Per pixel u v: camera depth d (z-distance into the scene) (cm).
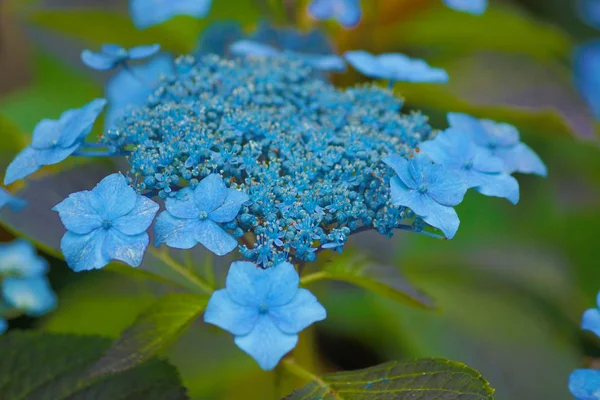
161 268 58
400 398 53
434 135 56
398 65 60
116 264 57
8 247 65
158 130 54
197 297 55
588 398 53
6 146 68
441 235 53
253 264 50
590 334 68
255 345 49
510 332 67
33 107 70
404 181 51
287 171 53
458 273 70
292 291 50
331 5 66
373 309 68
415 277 70
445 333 67
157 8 66
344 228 51
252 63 60
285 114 55
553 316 69
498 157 56
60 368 57
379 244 63
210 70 58
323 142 54
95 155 54
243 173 53
